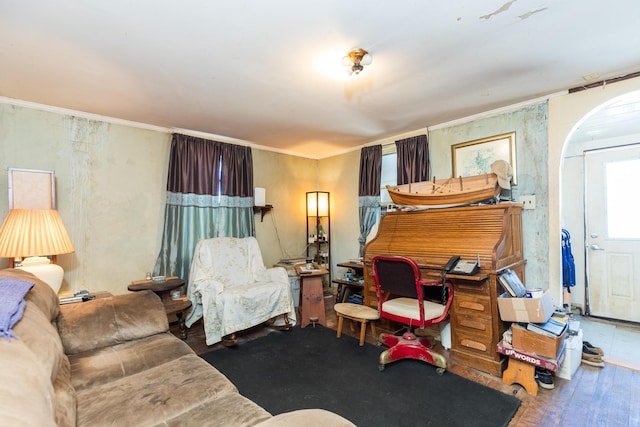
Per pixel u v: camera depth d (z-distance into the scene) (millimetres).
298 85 2352
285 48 1839
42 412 746
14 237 2096
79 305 1816
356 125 3395
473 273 2178
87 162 2916
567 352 2105
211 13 1508
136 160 3207
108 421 1080
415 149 3516
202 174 3576
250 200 4008
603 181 3467
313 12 1513
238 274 3230
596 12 1536
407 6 1476
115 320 1791
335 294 4488
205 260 3008
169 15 1520
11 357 867
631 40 1797
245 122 3250
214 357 2490
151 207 3293
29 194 2494
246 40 1752
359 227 4316
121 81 2254
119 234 3080
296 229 4668
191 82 2281
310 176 4875
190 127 3420
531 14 1547
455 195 2717
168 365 1519
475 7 1491
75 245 2832
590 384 2051
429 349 2355
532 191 2736
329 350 2619
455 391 1984
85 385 1315
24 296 1333
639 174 3268
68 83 2279
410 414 1750
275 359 2451
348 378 2154
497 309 2189
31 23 1570
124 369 1461
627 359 2416
